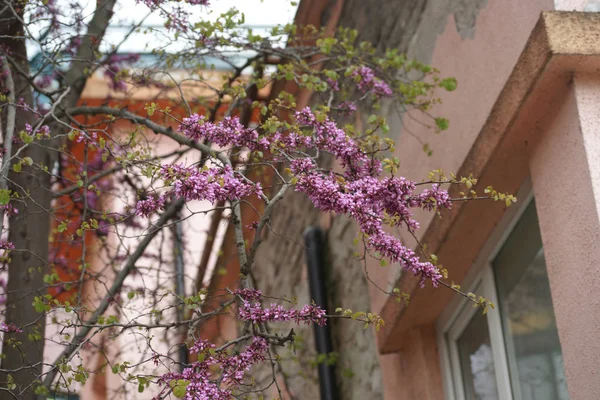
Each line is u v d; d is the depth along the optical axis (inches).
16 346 157.9
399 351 196.4
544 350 155.2
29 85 183.9
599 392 125.0
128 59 204.1
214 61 251.0
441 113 176.6
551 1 140.4
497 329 167.8
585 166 132.2
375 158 130.9
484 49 160.9
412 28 194.9
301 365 243.4
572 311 132.4
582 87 135.9
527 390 160.4
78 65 198.2
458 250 172.2
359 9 222.5
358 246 219.8
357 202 118.0
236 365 119.0
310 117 130.3
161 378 118.9
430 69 172.9
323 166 235.1
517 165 153.9
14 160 179.5
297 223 263.9
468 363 181.0
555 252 138.1
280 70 171.9
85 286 257.4
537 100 141.6
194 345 122.3
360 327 217.8
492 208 163.3
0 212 141.9
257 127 129.4
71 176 232.5
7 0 169.6
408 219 121.4
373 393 212.4
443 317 187.3
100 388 267.6
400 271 189.6
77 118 284.4
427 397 185.0
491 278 170.6
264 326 124.5
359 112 220.4
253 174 266.4
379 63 182.2
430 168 178.9
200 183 117.0
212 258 317.1
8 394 159.2
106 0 188.1
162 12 164.1
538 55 137.5
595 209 128.8
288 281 268.8
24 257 177.0
